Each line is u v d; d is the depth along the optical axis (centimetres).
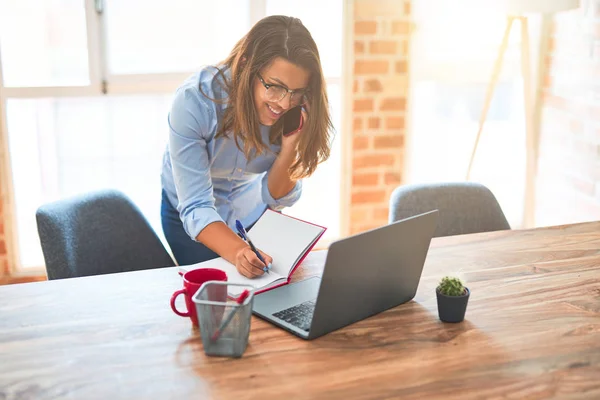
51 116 312
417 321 154
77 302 160
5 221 308
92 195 206
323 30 329
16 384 127
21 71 304
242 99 180
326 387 128
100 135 320
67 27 304
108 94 312
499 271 183
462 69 348
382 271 153
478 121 360
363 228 347
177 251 227
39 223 188
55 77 308
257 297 162
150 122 324
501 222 235
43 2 299
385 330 150
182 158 188
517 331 150
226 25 322
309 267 183
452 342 145
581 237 211
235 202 227
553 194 353
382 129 335
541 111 358
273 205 221
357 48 320
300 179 215
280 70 175
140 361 135
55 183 320
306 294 165
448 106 353
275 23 178
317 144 195
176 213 224
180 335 146
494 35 346
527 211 345
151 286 169
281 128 202
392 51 325
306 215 354
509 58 353
